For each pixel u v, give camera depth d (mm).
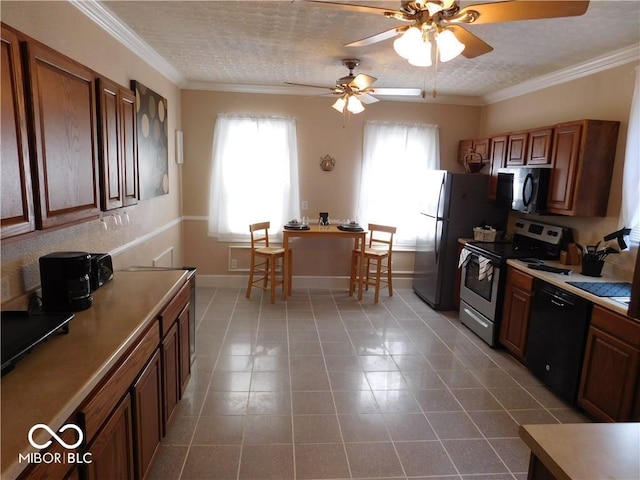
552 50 3086
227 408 2631
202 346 3537
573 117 3627
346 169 5172
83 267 1933
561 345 2822
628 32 2668
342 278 5406
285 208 5117
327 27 2820
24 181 1440
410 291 5402
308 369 3186
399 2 2377
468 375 3178
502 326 3588
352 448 2293
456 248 4559
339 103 3785
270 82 4648
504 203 4129
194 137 4922
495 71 3775
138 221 3447
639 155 2842
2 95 1322
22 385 1282
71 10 2307
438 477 2098
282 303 4719
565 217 3666
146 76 3561
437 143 5188
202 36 3066
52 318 1647
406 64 3682
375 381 3041
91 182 1968
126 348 1619
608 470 896
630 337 2275
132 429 1675
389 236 5336
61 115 1675
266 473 2084
